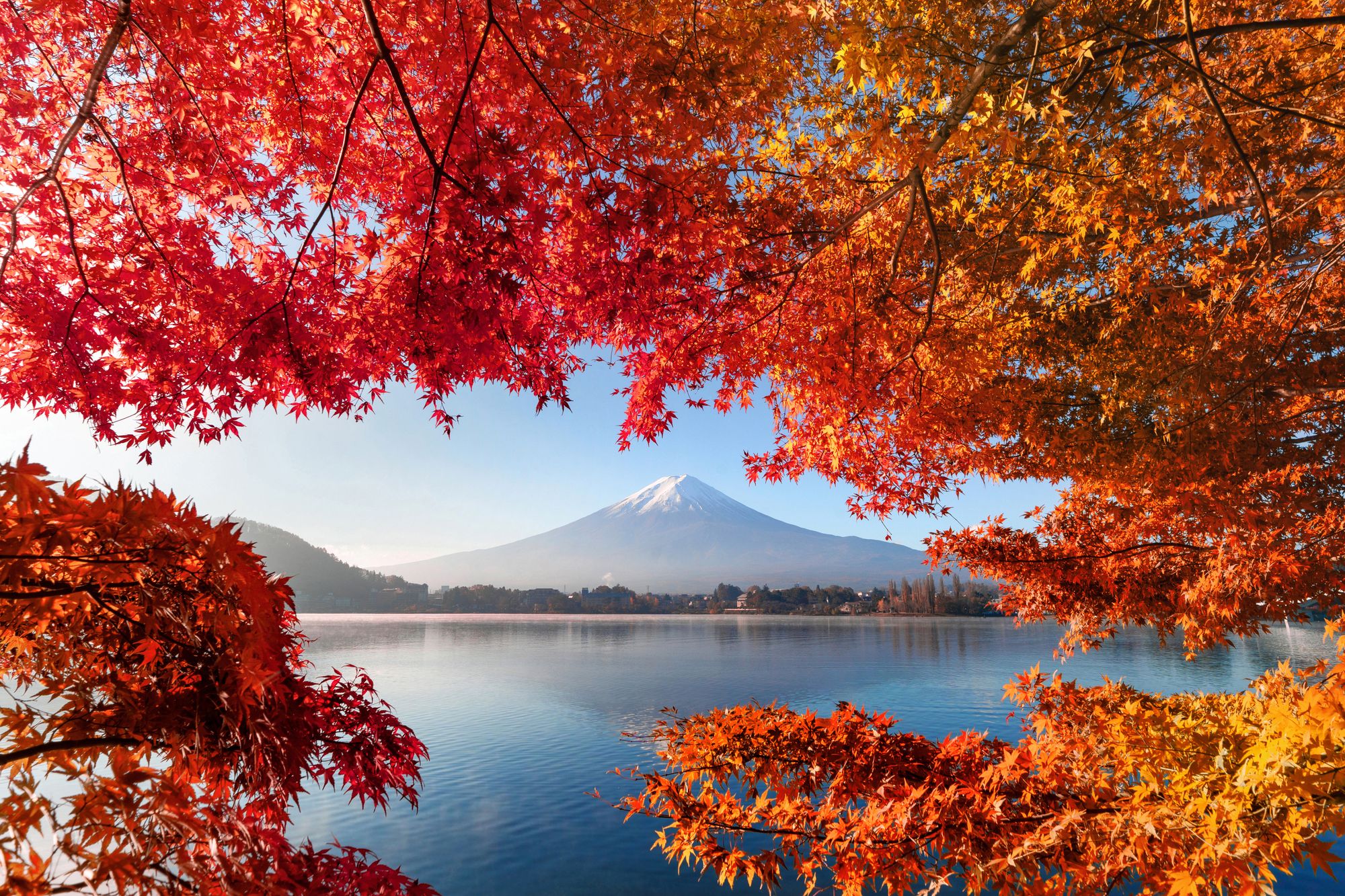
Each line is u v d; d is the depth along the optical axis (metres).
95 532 1.50
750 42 3.89
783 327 5.73
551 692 51.22
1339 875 11.62
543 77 3.68
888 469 6.59
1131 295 5.61
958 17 4.90
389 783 2.15
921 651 85.56
